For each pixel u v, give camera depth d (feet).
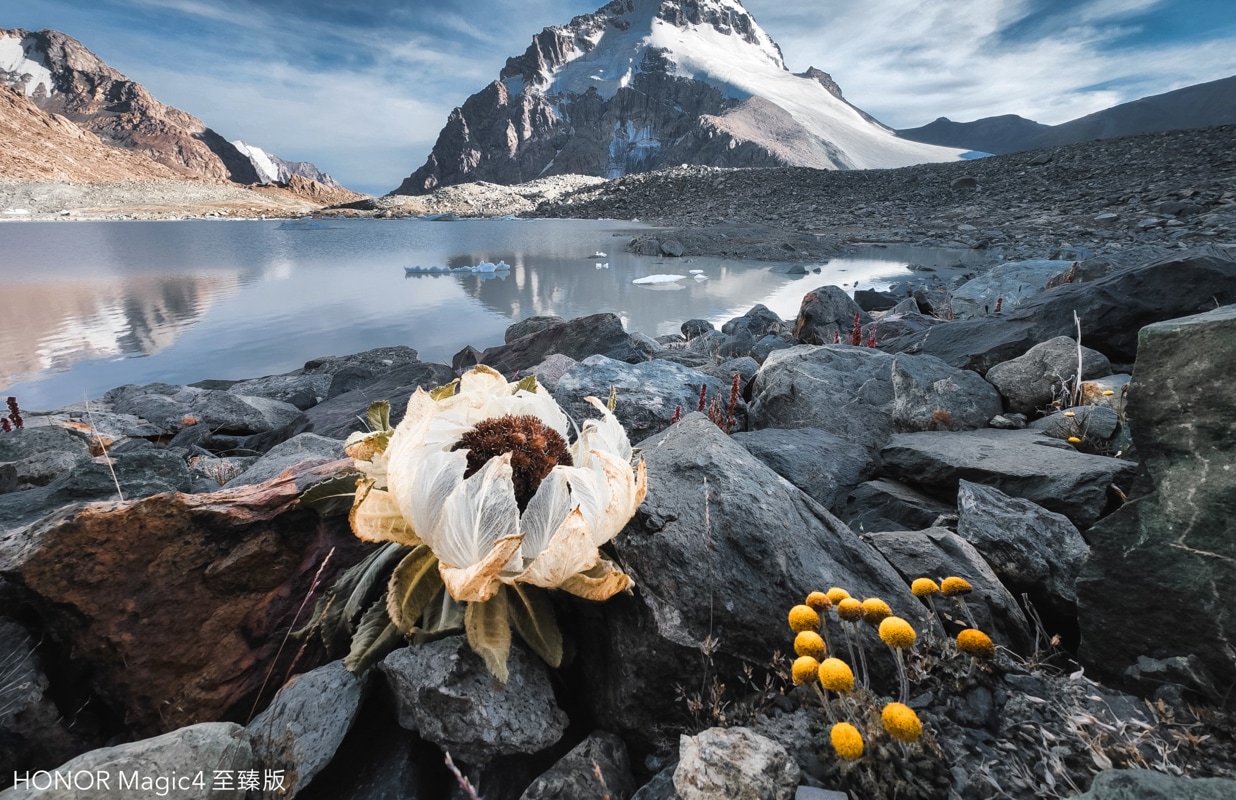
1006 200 124.47
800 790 4.51
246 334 38.63
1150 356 6.28
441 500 5.08
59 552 5.57
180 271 71.46
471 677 5.36
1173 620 5.59
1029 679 5.57
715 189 215.10
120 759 4.33
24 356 33.35
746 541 6.53
